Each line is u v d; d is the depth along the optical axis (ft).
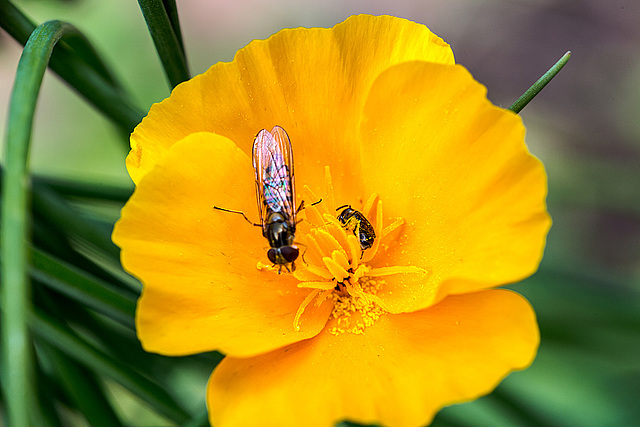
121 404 0.46
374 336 0.34
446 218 0.34
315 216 0.37
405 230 0.35
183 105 0.35
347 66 0.35
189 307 0.33
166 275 0.33
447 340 0.32
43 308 0.36
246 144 0.35
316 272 0.36
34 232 0.36
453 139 0.33
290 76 0.35
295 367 0.33
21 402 0.28
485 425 0.43
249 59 0.35
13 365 0.28
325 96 0.35
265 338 0.33
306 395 0.32
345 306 0.35
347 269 0.36
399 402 0.31
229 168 0.35
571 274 0.44
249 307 0.34
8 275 0.28
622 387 0.46
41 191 0.36
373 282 0.35
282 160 0.35
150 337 0.32
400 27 0.35
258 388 0.32
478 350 0.31
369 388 0.31
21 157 0.29
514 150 0.32
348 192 0.36
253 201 0.35
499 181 0.33
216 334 0.33
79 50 0.37
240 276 0.35
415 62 0.33
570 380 0.46
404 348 0.33
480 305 0.32
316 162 0.36
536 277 0.43
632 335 0.42
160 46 0.35
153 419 0.46
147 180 0.33
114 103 0.37
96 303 0.34
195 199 0.34
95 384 0.36
